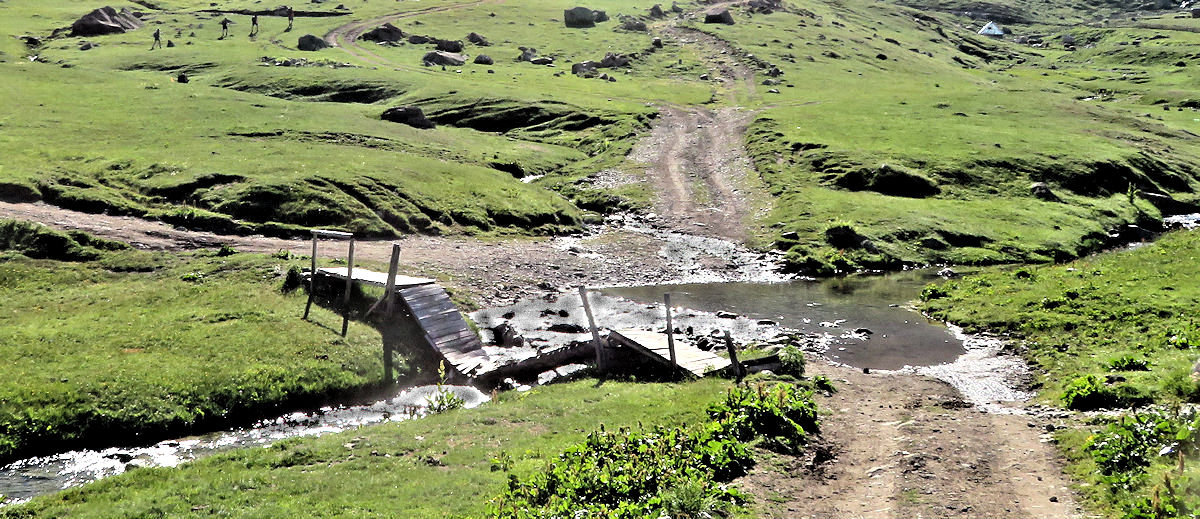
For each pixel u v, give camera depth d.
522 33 177.25
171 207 60.75
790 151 91.56
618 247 64.50
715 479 21.56
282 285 43.31
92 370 31.42
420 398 33.25
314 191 63.50
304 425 30.44
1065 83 165.25
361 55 149.75
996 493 20.92
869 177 81.12
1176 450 20.83
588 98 121.75
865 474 22.75
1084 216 74.94
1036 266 61.69
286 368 33.12
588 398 29.86
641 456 22.33
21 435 27.48
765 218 71.88
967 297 48.00
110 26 157.62
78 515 20.45
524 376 35.38
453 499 20.78
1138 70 187.50
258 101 99.06
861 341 40.84
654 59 158.62
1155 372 29.69
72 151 69.62
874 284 55.56
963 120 106.06
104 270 46.62
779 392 26.64
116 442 28.44
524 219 68.69
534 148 96.19
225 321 37.69
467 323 40.50
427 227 63.59
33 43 149.88
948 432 25.89
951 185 81.06
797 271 59.03
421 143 88.19
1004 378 33.78
